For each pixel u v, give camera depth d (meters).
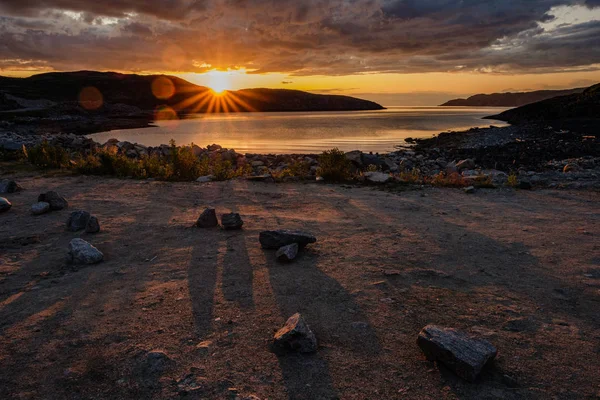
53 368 3.30
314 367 3.30
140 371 3.24
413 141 49.12
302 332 3.52
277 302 4.43
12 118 96.00
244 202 9.78
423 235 6.86
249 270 5.36
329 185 12.20
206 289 4.77
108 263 5.73
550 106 102.12
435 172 21.48
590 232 6.85
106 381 3.13
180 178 13.35
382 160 20.39
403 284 4.86
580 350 3.48
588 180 11.75
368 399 2.92
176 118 133.50
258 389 3.03
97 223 7.20
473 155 32.91
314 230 7.24
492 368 3.27
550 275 5.08
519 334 3.75
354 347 3.59
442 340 3.36
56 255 6.09
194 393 2.98
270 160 24.58
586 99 85.62
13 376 3.20
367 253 5.95
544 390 2.99
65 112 129.12
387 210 8.87
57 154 16.25
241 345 3.61
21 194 10.76
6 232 7.27
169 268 5.47
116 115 150.88
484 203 9.53
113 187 11.73
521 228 7.23
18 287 4.93
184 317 4.11
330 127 78.31
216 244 6.48
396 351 3.52
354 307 4.30
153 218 8.19
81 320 4.07
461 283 4.89
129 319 4.08
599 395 2.92
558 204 9.27
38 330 3.89
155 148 27.22
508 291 4.66
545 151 33.25
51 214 8.58
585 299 4.42
